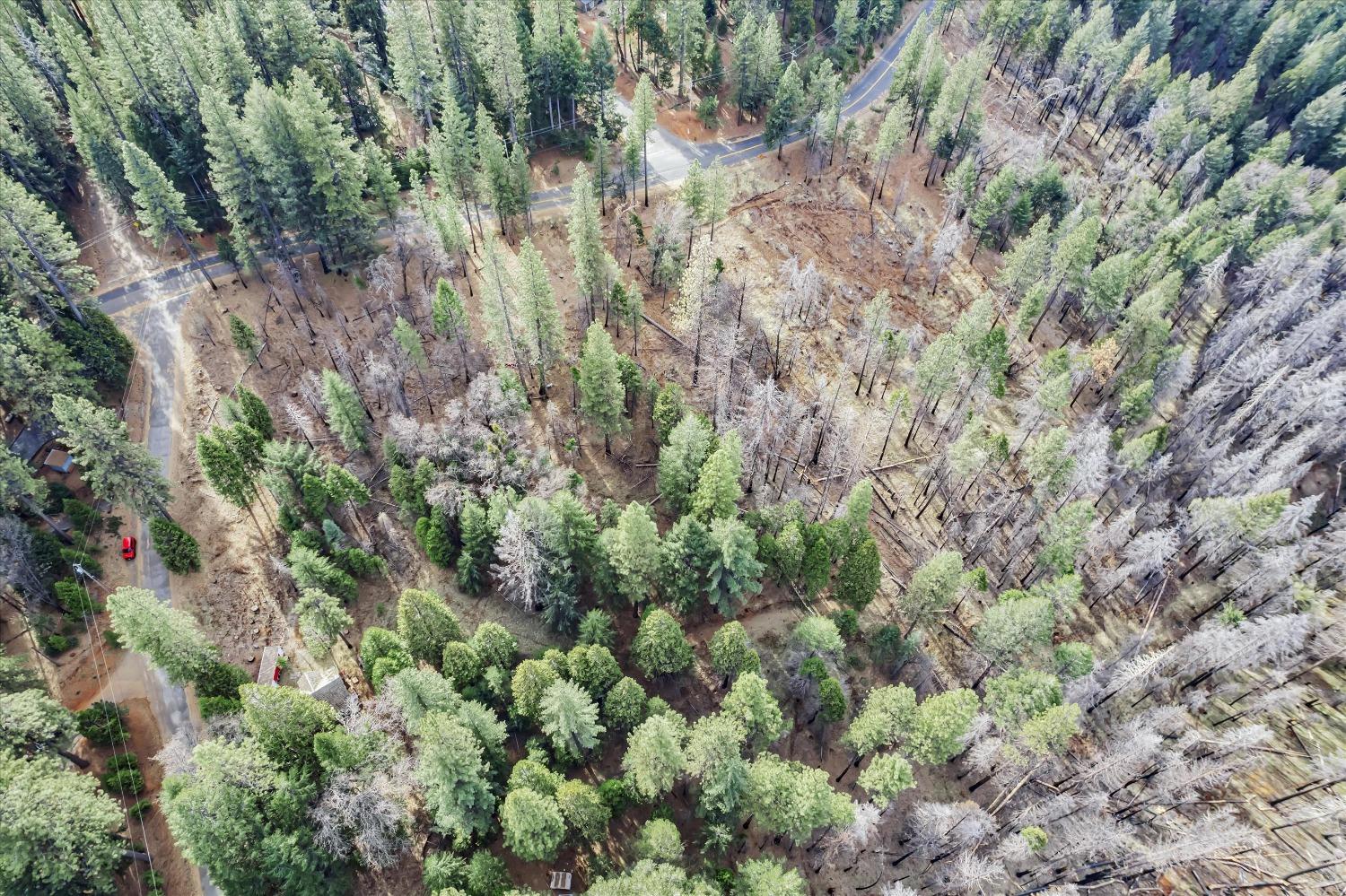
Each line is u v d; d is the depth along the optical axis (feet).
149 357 264.52
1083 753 209.87
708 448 237.45
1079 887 184.55
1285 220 342.64
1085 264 301.22
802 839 172.86
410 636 190.60
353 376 268.62
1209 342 316.81
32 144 281.95
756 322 315.37
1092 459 228.43
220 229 303.27
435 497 218.59
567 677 192.85
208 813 148.05
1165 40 463.01
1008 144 400.26
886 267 350.02
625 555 205.26
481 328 295.69
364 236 278.87
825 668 205.05
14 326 216.95
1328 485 279.28
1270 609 231.09
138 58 287.07
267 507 234.99
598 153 336.29
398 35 304.50
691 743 172.76
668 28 379.96
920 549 258.16
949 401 294.05
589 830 170.30
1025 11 444.14
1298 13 448.24
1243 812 200.64
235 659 206.59
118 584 214.07
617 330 303.27
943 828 184.85
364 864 172.35
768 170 378.73
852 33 407.85
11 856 139.13
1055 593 211.20
